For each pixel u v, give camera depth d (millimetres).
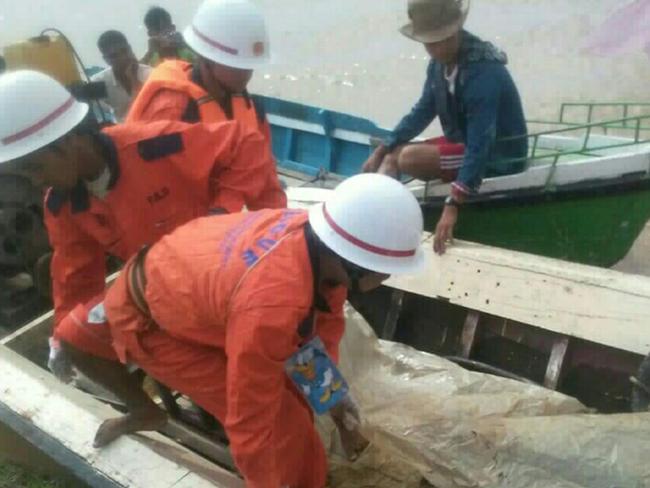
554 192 3881
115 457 2439
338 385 2215
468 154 3393
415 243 1795
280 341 1792
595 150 4148
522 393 2656
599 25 8625
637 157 3865
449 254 3303
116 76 5273
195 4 11141
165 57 5625
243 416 1875
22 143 2016
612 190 3910
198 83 2816
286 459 2211
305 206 3881
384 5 10195
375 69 8688
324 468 2412
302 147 5266
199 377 2150
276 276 1775
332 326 2252
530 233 4043
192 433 2928
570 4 9172
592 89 7488
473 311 3201
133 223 2303
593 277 2961
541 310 3021
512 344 3164
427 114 3877
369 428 2561
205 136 2307
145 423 2506
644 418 2314
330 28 9641
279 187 2525
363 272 1788
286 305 1764
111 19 11016
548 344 3074
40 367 2979
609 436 2281
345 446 2596
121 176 2223
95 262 2492
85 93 4324
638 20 8539
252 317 1765
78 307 2379
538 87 7672
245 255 1834
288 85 8508
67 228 2379
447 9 3344
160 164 2256
